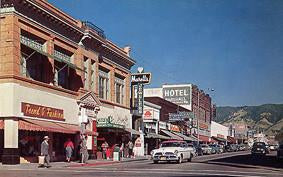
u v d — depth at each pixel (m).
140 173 21.42
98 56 44.59
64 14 37.41
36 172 22.31
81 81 39.94
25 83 30.66
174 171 22.98
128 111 53.31
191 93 88.25
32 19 32.16
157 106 64.56
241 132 165.50
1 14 29.78
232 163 32.84
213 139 108.44
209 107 107.00
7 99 29.11
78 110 39.16
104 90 47.09
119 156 39.25
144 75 55.28
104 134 46.56
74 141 37.88
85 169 25.39
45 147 27.47
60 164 30.33
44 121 32.91
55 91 35.03
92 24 42.91
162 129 67.19
